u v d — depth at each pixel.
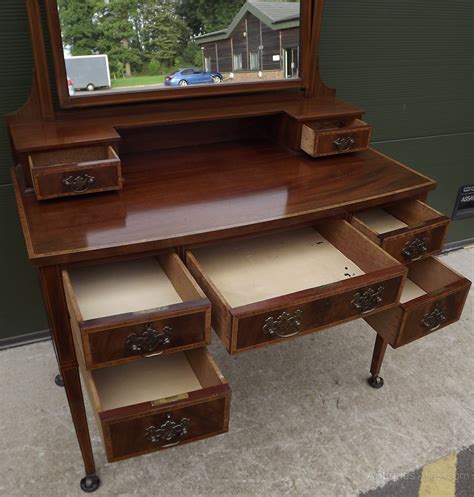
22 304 1.81
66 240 1.07
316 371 1.80
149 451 1.02
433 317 1.39
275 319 1.06
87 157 1.31
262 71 1.60
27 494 1.34
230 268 1.31
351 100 1.99
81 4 1.32
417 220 1.51
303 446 1.50
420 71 2.05
